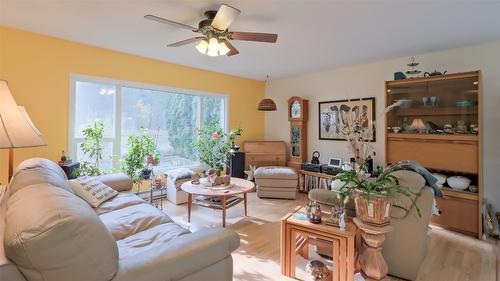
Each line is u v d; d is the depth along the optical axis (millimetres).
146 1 2168
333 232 1809
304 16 2402
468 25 2596
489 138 3105
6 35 2768
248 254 2408
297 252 2199
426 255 2395
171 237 1745
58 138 3139
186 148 4562
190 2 2172
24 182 1433
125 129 3797
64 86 3162
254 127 5508
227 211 3607
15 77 2836
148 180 3859
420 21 2500
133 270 1018
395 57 3768
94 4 2234
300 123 4887
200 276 1215
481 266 2234
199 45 2363
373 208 1749
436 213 2279
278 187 4242
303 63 4148
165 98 4273
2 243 958
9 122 1436
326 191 2344
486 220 2830
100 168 3539
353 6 2213
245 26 2633
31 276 866
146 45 3320
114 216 2068
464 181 2920
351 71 4328
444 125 3172
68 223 875
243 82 5273
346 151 4418
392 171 2041
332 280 1881
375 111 4039
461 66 3289
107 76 3498
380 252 1832
